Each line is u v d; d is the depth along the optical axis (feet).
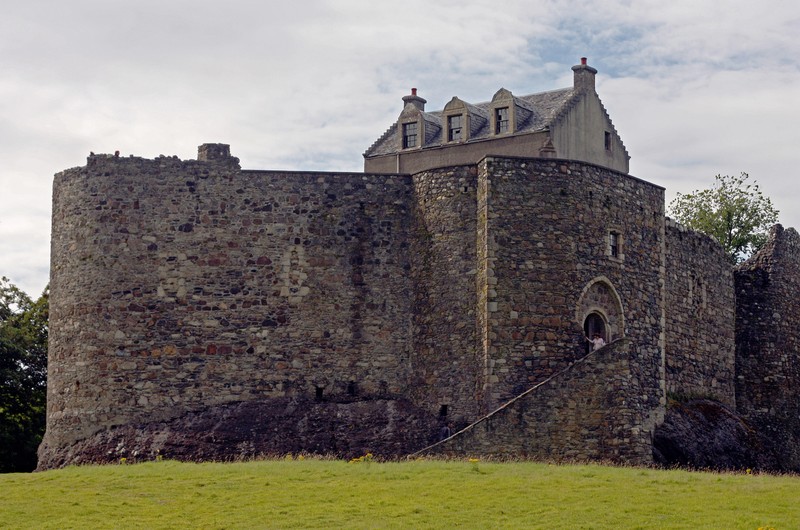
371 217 165.68
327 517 112.27
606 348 150.82
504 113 202.59
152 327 160.97
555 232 159.12
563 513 112.37
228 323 161.79
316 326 163.02
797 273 202.90
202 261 162.50
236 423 157.69
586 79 205.16
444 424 158.30
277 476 128.98
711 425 172.65
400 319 164.45
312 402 161.27
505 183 158.92
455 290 160.66
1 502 119.85
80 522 112.16
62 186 166.50
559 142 198.70
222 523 111.14
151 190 163.32
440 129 211.20
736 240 258.78
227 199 163.73
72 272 163.94
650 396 165.07
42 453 162.61
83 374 161.17
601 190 163.02
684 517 111.04
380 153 212.23
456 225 161.68
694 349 182.70
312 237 164.35
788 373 197.77
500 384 154.92
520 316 156.66
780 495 119.85
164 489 124.06
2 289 215.92
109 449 156.97
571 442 148.46
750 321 196.85
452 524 109.29
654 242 169.27
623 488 122.52
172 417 159.33
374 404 161.58
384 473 129.70
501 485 123.34
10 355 203.82
